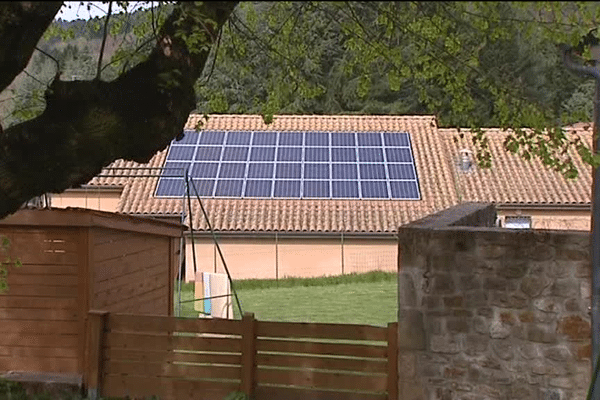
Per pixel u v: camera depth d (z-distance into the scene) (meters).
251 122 49.06
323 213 41.56
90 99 8.78
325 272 40.69
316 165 44.94
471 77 9.77
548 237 12.24
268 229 40.41
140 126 8.91
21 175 8.75
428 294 12.78
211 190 42.72
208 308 24.50
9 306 15.55
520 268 12.38
